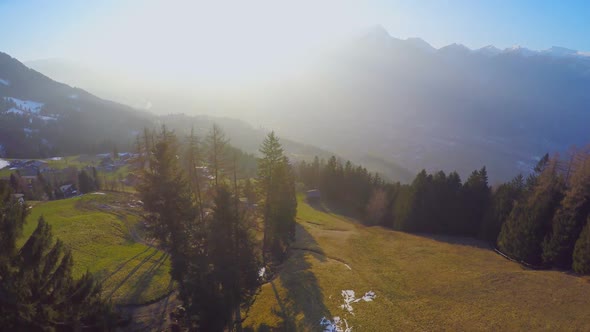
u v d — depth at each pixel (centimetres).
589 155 4244
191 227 2694
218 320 2234
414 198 5797
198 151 3850
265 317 2844
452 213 5572
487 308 2619
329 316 2717
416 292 3053
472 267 3675
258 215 4356
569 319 2352
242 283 2520
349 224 6412
